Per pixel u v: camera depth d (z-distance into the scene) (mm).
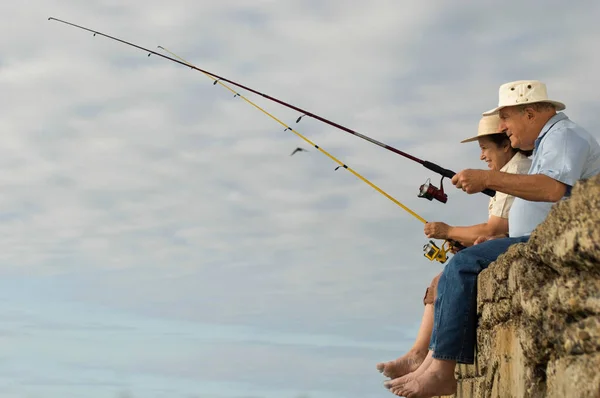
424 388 5203
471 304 5047
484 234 5934
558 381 3201
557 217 3156
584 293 3014
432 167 6293
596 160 4672
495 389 4484
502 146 6039
